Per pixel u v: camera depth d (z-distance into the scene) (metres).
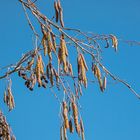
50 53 4.84
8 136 7.28
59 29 4.83
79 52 4.86
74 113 4.84
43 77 5.82
